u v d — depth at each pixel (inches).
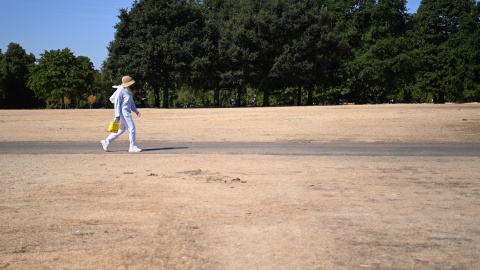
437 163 371.2
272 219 194.2
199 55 2363.4
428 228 179.2
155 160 400.5
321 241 163.2
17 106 3964.1
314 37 2338.8
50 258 148.9
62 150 501.4
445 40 2898.6
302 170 335.9
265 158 409.7
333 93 2960.1
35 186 276.4
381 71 2425.0
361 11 2615.7
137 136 680.4
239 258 146.6
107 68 2406.5
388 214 201.6
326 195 244.1
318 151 471.2
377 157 414.9
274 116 1071.0
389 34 2532.0
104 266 141.1
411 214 201.6
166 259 146.6
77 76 3403.1
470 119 848.3
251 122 911.0
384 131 690.8
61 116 1296.8
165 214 204.8
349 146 521.0
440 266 137.9
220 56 2426.2
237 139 623.2
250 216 199.8
